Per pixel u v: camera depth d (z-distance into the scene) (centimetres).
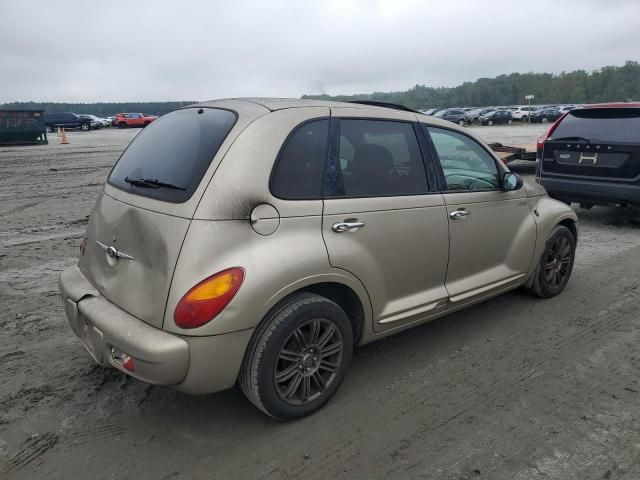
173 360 245
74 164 1684
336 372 306
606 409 310
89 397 319
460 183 371
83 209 920
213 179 257
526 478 254
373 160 319
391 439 282
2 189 1149
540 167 801
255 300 254
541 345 392
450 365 361
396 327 338
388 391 328
